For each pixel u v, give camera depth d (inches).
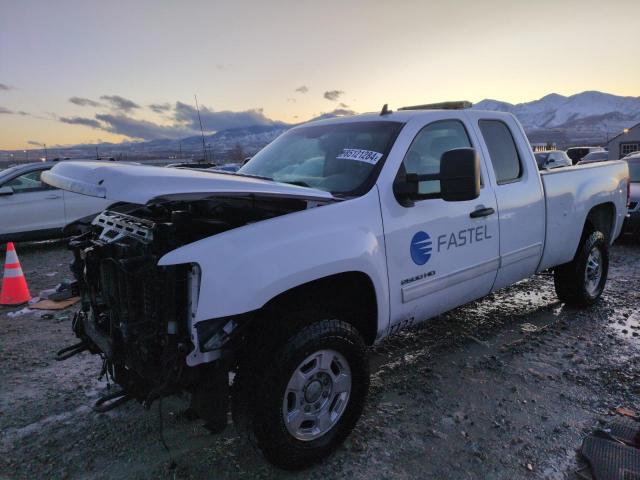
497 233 152.9
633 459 107.8
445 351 167.5
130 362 103.2
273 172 146.0
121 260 96.4
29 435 122.3
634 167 401.7
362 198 117.6
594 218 208.1
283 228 102.6
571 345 170.9
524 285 245.3
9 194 353.4
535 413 128.6
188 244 94.3
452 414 128.5
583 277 199.5
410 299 128.3
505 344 172.6
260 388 97.9
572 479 103.9
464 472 106.3
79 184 97.0
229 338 95.1
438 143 142.5
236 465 109.6
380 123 140.7
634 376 148.2
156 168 104.7
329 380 108.6
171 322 93.6
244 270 94.7
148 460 111.7
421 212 128.8
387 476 105.3
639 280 254.1
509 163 164.4
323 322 105.7
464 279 144.1
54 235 375.9
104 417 130.0
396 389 141.7
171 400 137.3
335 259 106.2
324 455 108.5
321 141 147.9
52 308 223.0
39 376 155.2
